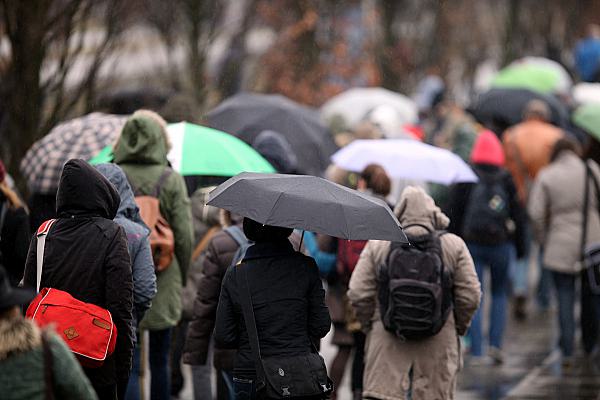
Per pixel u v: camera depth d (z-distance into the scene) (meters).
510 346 33.75
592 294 31.31
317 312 18.20
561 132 38.50
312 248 24.72
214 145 25.31
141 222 20.59
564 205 31.25
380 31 57.56
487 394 27.73
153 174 22.31
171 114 28.67
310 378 17.80
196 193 25.22
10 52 28.16
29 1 27.59
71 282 17.59
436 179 26.72
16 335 13.00
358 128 33.53
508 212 31.83
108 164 20.36
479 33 74.69
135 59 42.53
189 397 27.08
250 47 51.88
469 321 21.31
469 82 72.44
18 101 27.94
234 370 18.20
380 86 56.94
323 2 53.09
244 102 35.97
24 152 28.00
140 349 22.02
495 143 31.72
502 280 31.73
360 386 25.22
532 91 45.78
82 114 29.61
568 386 28.64
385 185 24.67
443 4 64.69
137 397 21.58
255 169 25.36
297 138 35.00
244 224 18.39
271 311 17.91
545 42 78.62
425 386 21.14
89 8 28.42
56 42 28.94
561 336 31.61
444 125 46.91
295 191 17.70
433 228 21.09
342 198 17.78
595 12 84.38
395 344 21.20
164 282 22.30
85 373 17.45
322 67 53.06
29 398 13.02
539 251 39.50
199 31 44.28
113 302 17.66
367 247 21.36
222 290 18.23
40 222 25.73
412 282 20.48
